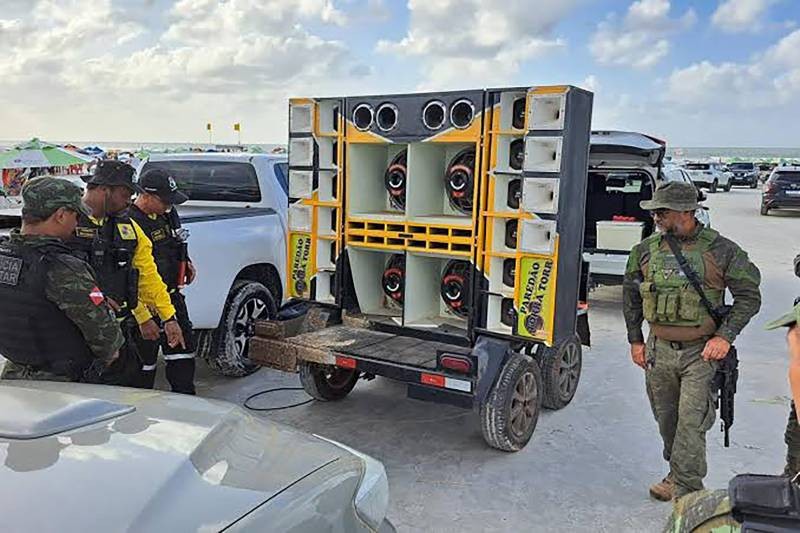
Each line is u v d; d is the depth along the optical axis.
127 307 3.41
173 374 4.02
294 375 5.70
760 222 20.30
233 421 1.95
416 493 3.70
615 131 7.93
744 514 1.37
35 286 2.67
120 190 3.28
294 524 1.53
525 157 3.75
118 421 1.78
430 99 4.09
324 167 4.64
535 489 3.77
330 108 4.58
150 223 3.79
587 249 8.34
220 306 5.12
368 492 1.87
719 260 3.27
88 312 2.76
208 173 6.09
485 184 3.97
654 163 8.16
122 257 3.33
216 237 5.07
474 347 4.01
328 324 4.72
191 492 1.48
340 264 4.67
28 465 1.48
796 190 21.81
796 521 1.32
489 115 3.90
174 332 3.63
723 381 3.32
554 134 3.65
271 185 5.88
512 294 3.97
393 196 4.60
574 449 4.31
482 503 3.60
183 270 4.00
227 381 5.52
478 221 4.02
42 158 18.31
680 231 3.32
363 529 1.75
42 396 1.90
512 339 3.97
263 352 4.48
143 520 1.33
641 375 5.92
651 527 3.40
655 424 4.75
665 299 3.32
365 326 4.67
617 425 4.73
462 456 4.18
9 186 19.05
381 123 4.33
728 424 3.36
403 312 4.50
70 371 2.80
